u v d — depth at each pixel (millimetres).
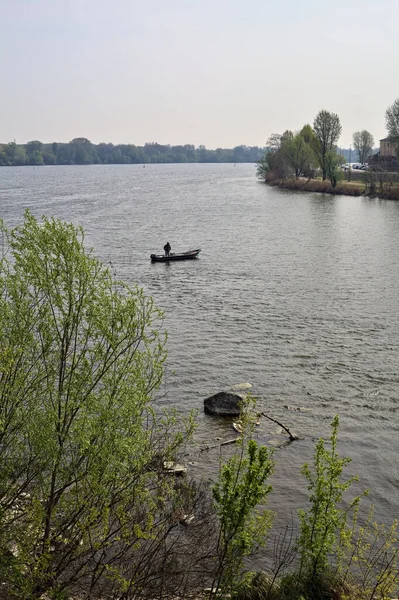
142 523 15789
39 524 13484
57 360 15008
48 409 14328
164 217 119875
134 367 15414
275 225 107812
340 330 46844
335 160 175250
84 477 14000
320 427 30781
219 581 14156
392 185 156250
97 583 14992
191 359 40031
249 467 13828
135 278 66375
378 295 57656
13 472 14258
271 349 42406
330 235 95312
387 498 24547
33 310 14977
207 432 29781
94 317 15125
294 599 15789
